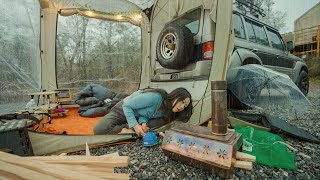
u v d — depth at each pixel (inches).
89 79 227.5
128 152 72.2
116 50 246.5
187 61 117.7
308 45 290.0
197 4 118.3
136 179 53.1
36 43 117.0
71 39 230.4
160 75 152.8
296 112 116.9
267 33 159.2
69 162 33.4
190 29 127.3
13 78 95.5
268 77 114.0
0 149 52.3
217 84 53.3
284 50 173.9
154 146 77.5
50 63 154.4
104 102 151.0
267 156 62.3
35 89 120.3
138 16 176.1
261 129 88.4
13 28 90.4
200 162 56.0
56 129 100.3
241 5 161.8
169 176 54.5
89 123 113.3
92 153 72.1
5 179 24.4
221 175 52.9
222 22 85.3
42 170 27.0
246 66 118.9
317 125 110.9
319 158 67.0
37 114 99.0
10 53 91.9
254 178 53.5
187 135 59.7
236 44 123.8
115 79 225.6
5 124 60.2
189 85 113.3
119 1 165.8
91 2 157.2
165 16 154.9
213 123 54.9
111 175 31.5
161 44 133.3
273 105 120.4
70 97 161.3
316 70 265.1
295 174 56.2
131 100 89.7
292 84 114.3
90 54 239.9
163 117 92.6
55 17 152.9
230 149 50.6
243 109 135.8
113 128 89.5
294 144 80.0
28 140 60.9
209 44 108.3
